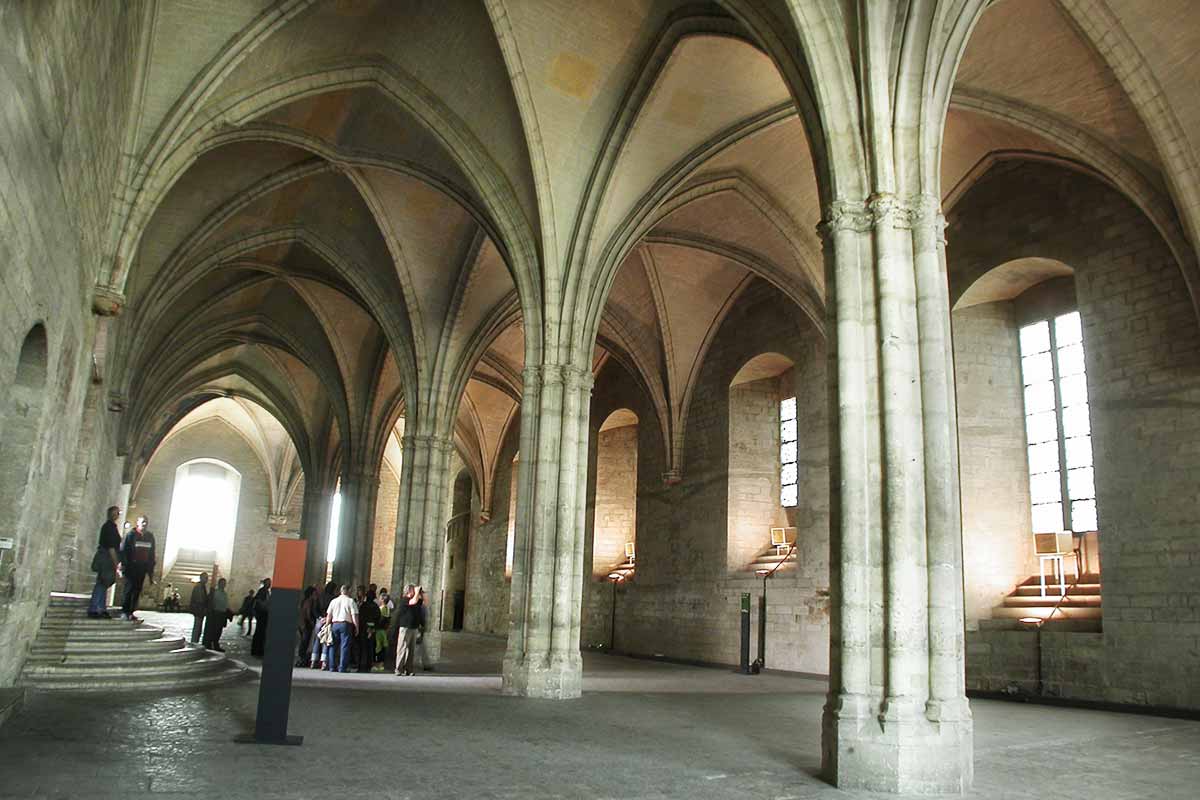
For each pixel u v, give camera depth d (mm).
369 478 32250
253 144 20656
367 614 20594
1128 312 16578
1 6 5488
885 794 7965
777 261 22547
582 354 17234
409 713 12039
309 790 6824
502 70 16688
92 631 15500
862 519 9133
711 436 27547
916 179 9891
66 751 8031
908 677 8586
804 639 22906
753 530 26328
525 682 15539
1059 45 14805
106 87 10625
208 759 7957
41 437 10164
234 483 49781
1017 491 19438
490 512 41594
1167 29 13422
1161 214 15375
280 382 39062
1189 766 9359
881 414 9289
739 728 11625
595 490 34406
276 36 15984
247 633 33344
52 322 9758
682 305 27109
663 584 29234
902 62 9977
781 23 11039
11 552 9953
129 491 31641
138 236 14484
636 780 7844
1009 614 18672
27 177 7121
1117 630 15922
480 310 24969
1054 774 8875
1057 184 18094
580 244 17359
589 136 17188
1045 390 19344
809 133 10594
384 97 18609
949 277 20094
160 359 28828
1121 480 16297
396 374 32531
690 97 16781
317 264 27438
